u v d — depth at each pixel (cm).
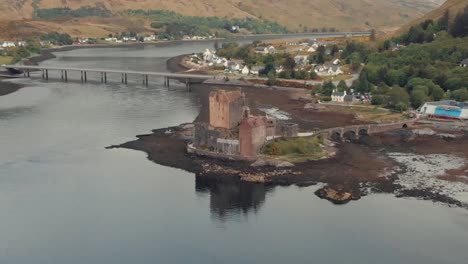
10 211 14412
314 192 15812
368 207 14650
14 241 12850
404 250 12412
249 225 13688
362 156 19312
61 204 14912
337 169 17662
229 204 15012
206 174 17350
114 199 15300
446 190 15812
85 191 15875
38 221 13850
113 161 18725
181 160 18762
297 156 18750
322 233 13250
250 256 12244
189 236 13162
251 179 16725
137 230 13438
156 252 12419
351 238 13000
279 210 14575
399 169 17762
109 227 13588
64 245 12706
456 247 12512
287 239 12975
